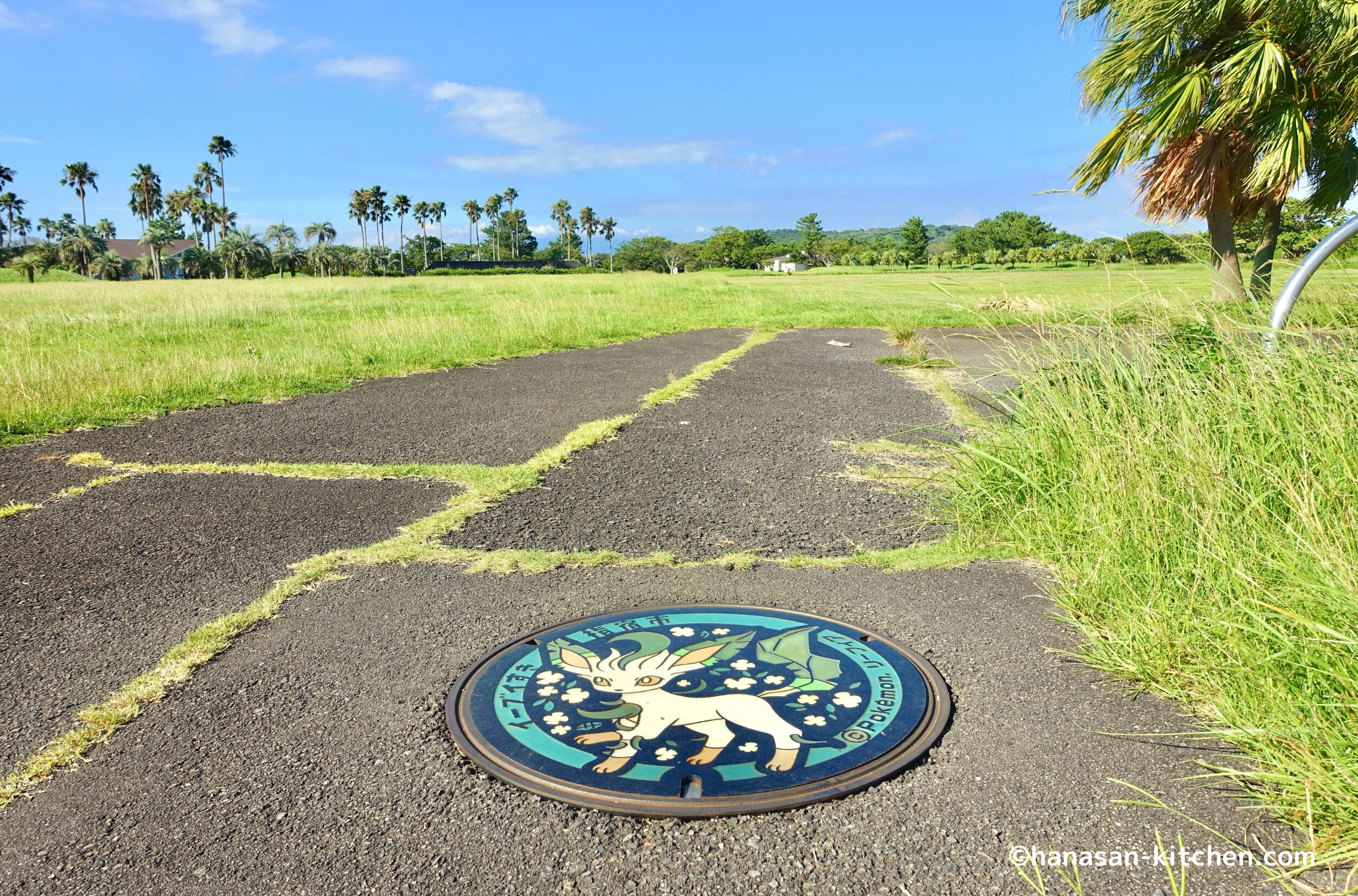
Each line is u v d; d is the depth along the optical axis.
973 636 3.24
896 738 2.47
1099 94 11.85
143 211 102.69
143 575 3.99
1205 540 3.22
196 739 2.57
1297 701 2.39
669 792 2.22
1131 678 2.89
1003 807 2.20
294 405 8.52
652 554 4.18
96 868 2.01
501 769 2.35
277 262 92.69
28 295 29.34
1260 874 1.95
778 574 3.90
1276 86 10.09
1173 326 4.86
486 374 10.67
